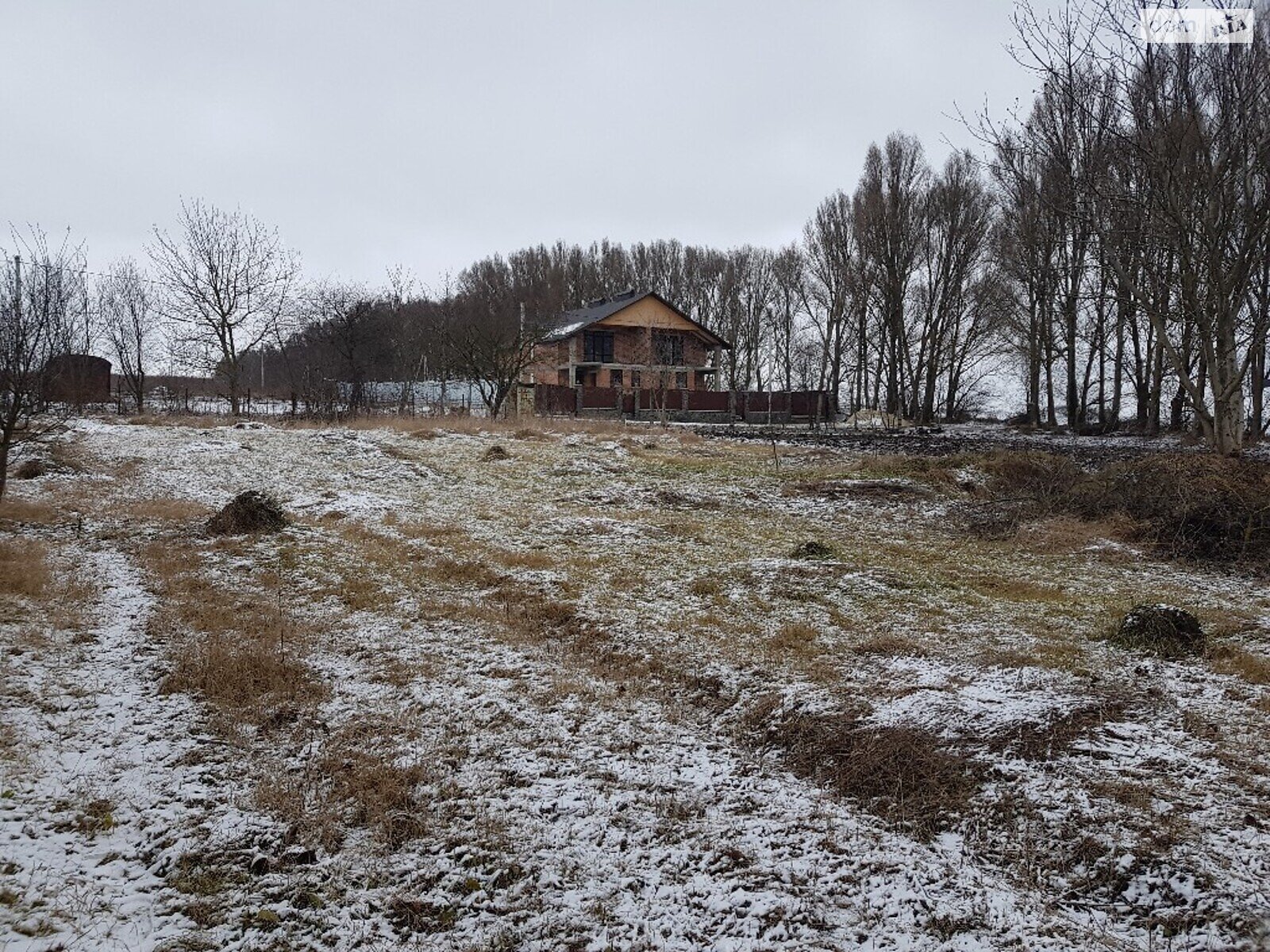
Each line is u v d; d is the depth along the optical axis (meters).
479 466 16.94
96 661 6.20
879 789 4.81
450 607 8.02
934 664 6.39
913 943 3.56
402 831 4.30
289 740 5.26
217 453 16.92
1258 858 3.98
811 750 5.27
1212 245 12.75
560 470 16.64
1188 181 12.46
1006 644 6.89
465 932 3.59
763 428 32.28
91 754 4.87
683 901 3.83
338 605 8.02
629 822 4.44
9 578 7.79
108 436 18.45
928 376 44.50
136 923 3.51
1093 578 9.53
